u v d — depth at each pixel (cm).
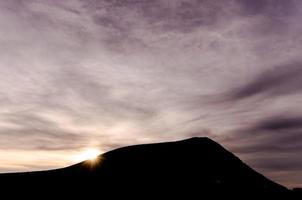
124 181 5281
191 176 5394
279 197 4866
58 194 4966
